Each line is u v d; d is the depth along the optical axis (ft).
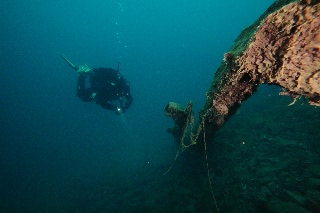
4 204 22.50
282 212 9.23
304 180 10.73
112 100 20.86
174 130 14.06
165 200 13.93
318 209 8.87
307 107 16.94
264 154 14.20
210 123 10.41
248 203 10.75
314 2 3.61
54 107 111.75
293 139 14.38
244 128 18.58
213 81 8.89
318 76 4.18
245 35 7.01
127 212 14.38
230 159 15.02
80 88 20.59
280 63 4.94
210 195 12.44
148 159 23.41
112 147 32.48
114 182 20.74
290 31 4.21
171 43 150.20
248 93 7.77
